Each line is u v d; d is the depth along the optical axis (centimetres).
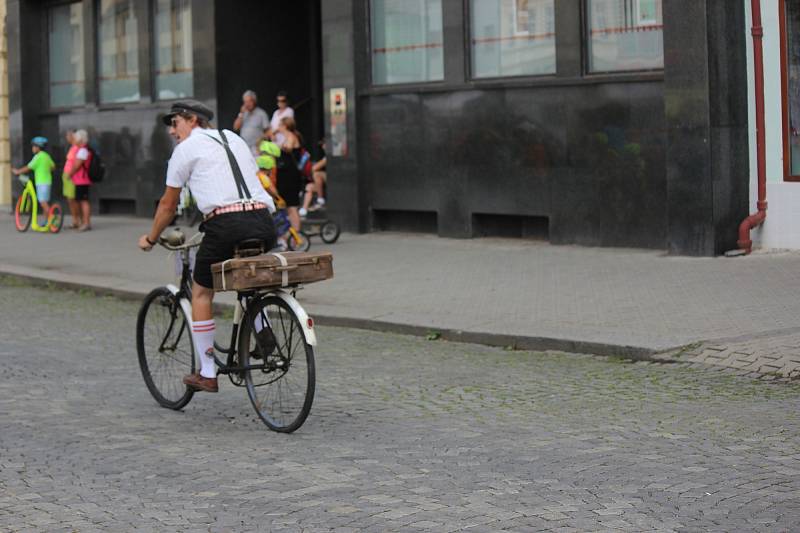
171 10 5378
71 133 5109
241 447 1641
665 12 3372
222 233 1744
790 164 3347
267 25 5206
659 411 1798
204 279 1781
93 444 1672
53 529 1284
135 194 5584
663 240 3559
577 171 3750
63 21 6062
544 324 2527
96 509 1354
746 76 3394
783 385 1966
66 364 2333
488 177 4012
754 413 1764
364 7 4388
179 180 1762
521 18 3941
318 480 1452
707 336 2305
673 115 3381
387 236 4312
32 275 3747
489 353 2381
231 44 5116
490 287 3072
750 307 2588
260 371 1761
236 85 5138
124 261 4025
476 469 1484
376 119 4366
